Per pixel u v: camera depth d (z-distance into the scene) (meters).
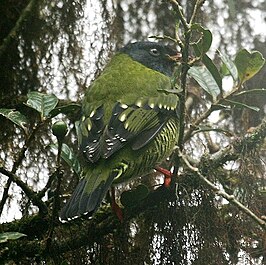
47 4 13.20
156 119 9.87
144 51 11.30
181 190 9.86
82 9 13.30
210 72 9.12
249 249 10.08
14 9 13.13
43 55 13.02
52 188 11.44
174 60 11.41
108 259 9.92
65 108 8.77
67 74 13.01
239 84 9.20
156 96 10.09
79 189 8.95
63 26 13.19
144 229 10.00
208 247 9.88
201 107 13.26
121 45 13.53
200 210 9.91
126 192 9.29
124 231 9.94
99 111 9.85
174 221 9.85
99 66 13.15
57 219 9.48
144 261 9.92
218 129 9.70
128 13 13.73
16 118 8.89
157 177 11.37
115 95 10.05
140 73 10.47
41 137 12.38
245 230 10.09
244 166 10.17
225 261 9.97
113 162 9.28
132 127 9.63
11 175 8.84
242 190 10.12
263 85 13.36
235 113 13.07
